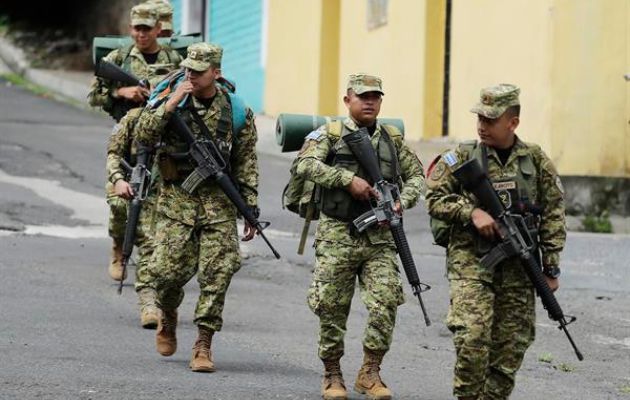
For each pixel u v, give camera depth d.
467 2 44.34
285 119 18.89
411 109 48.06
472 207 14.91
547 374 20.03
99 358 18.62
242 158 18.72
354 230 16.61
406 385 18.25
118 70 23.28
